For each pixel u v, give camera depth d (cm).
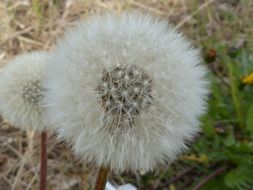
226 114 14
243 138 14
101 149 7
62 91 7
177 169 14
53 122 7
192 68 8
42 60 10
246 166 12
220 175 13
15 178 14
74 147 7
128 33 7
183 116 7
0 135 15
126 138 7
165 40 8
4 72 10
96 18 8
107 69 7
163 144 7
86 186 14
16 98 10
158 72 7
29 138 15
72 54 7
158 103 7
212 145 13
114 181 14
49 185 14
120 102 7
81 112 7
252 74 14
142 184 14
